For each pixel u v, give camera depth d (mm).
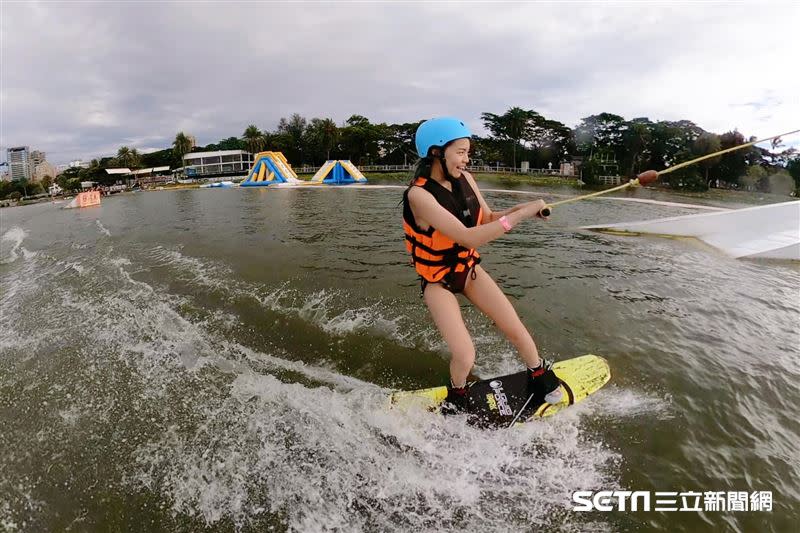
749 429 2703
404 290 5352
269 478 2377
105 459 2580
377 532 2039
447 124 2535
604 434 2678
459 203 2650
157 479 2404
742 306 4648
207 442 2676
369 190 29078
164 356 3887
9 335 4609
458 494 2258
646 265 6480
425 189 2590
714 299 4871
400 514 2137
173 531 2086
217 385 3350
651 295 5047
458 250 2688
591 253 7363
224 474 2414
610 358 3520
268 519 2127
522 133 64812
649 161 52594
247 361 3746
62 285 6637
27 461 2598
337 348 3902
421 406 2906
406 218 2764
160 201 27312
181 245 9125
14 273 8164
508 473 2396
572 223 11070
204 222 13258
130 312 5070
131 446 2680
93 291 6102
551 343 3822
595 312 4512
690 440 2605
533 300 4918
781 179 30203
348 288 5488
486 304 2873
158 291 5824
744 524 2059
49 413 3076
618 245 8047
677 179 31078
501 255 7270
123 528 2113
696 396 3014
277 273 6336
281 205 18484
